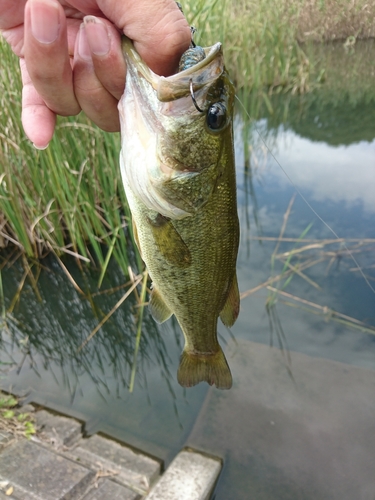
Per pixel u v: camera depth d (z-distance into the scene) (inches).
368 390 16.4
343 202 28.5
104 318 21.8
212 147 7.8
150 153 7.5
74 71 7.5
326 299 21.1
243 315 21.0
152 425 15.6
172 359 19.4
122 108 7.4
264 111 45.3
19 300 23.9
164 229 8.3
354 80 53.2
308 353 18.5
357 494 12.9
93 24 6.8
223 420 15.5
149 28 6.9
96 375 18.6
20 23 8.1
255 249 25.3
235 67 41.9
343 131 39.9
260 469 13.7
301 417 15.5
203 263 8.9
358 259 23.3
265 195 30.4
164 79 7.0
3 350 20.5
